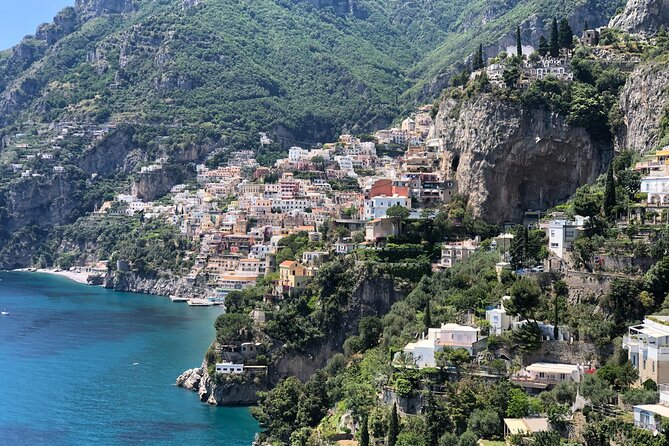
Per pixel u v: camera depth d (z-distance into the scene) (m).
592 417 199.50
